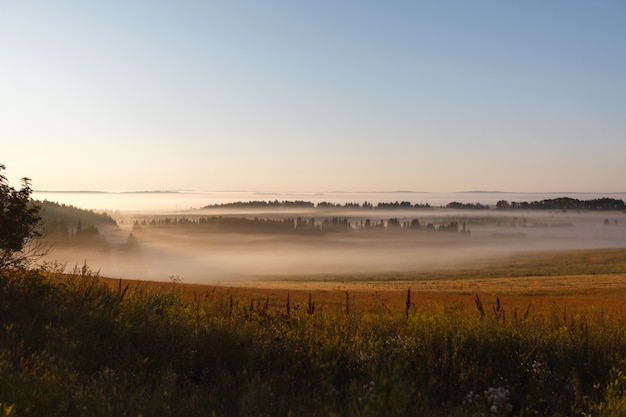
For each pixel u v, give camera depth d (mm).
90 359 5328
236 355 5887
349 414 4238
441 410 4730
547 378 5738
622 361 5965
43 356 4902
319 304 15125
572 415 4934
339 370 5832
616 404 4746
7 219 7504
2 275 7395
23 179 7836
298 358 5977
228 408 4469
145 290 9359
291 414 4277
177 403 4348
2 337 5367
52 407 3926
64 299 7191
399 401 4270
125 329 6211
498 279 73250
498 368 6055
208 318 7195
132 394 4340
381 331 7363
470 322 7129
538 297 29594
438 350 6309
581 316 8133
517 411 5039
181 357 5691
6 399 3891
